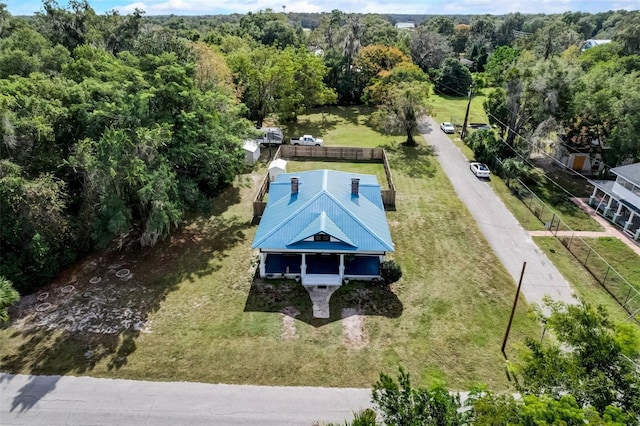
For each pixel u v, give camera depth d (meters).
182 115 26.27
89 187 22.20
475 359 18.12
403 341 19.06
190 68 28.59
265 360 17.97
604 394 10.76
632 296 21.78
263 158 41.06
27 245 21.12
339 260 24.44
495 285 22.95
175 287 22.45
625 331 11.49
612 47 61.47
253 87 44.84
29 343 18.53
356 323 20.11
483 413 10.24
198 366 17.59
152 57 27.28
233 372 17.34
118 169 21.11
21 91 23.16
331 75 63.22
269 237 22.47
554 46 79.44
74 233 22.92
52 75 32.22
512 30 128.00
